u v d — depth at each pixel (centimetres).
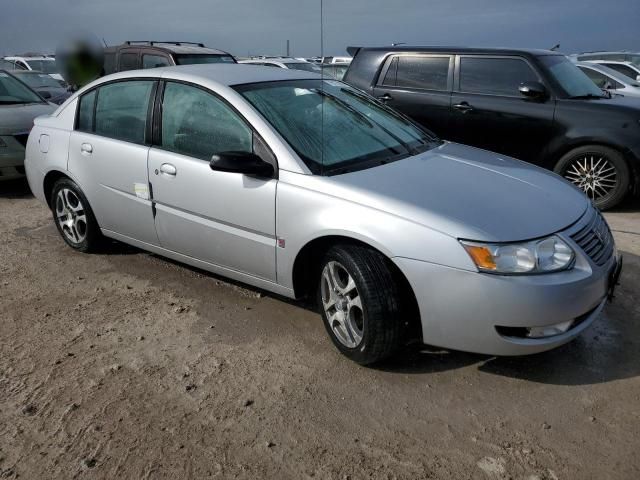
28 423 270
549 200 313
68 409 279
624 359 316
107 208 433
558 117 614
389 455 247
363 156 348
